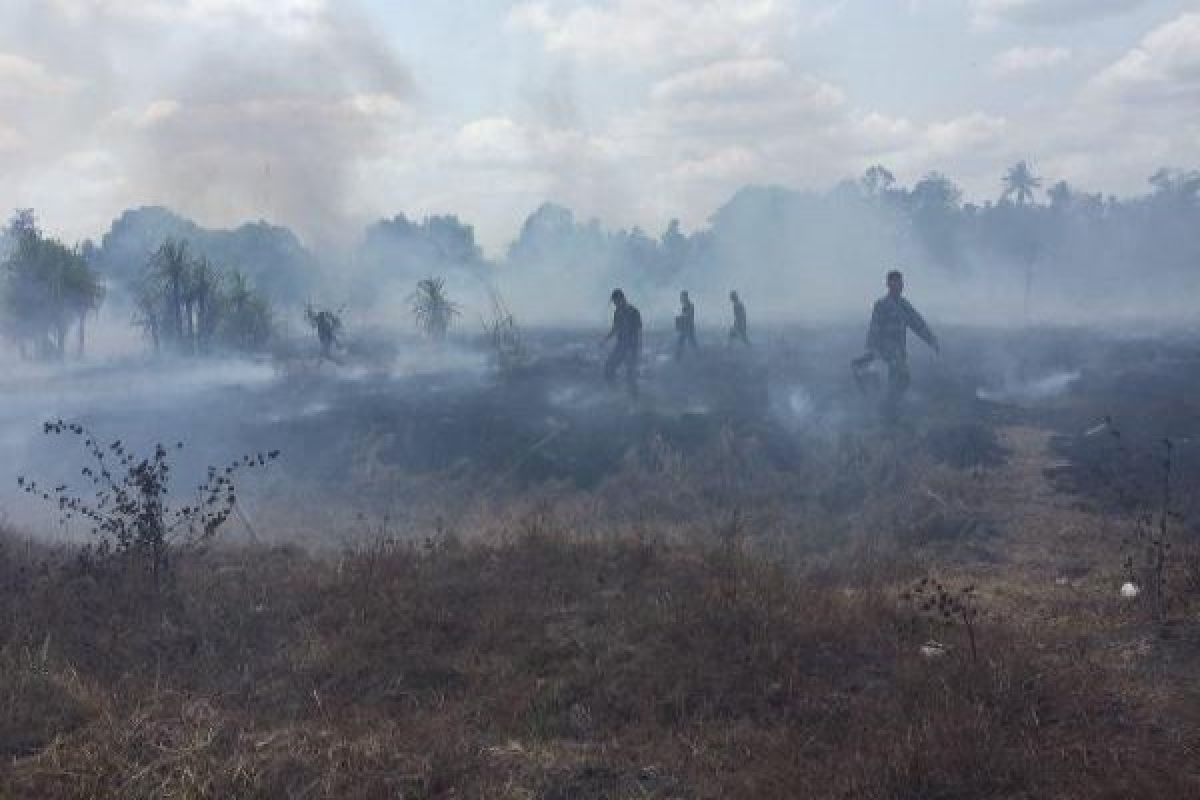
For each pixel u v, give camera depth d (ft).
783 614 21.53
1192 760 15.23
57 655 20.36
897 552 30.76
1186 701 17.22
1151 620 21.54
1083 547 31.01
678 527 34.58
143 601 23.31
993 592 26.32
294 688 19.60
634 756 16.49
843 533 33.88
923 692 18.13
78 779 15.55
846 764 15.62
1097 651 20.12
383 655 20.75
